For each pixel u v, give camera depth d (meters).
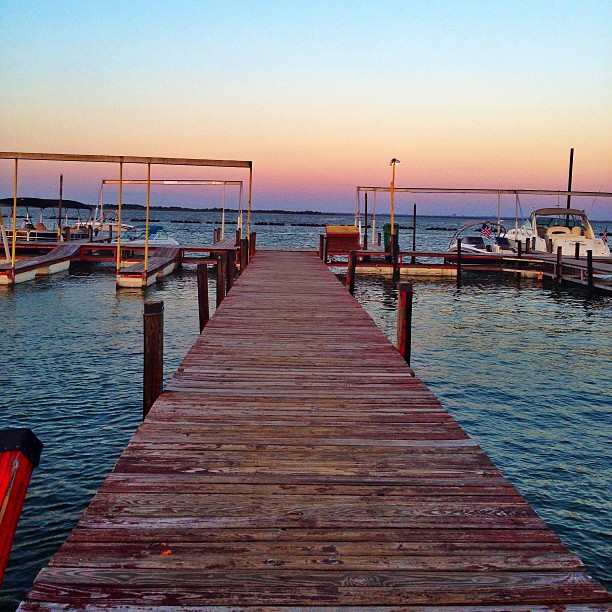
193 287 24.14
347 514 3.38
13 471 1.93
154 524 3.23
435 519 3.34
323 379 6.34
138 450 4.31
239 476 3.89
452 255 28.62
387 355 7.44
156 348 5.75
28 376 10.73
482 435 8.34
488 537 3.14
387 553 2.98
